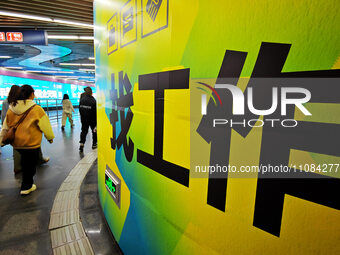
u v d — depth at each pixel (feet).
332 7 1.73
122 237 5.39
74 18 21.20
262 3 2.13
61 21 21.61
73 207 7.81
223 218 2.68
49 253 5.62
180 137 3.20
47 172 11.48
